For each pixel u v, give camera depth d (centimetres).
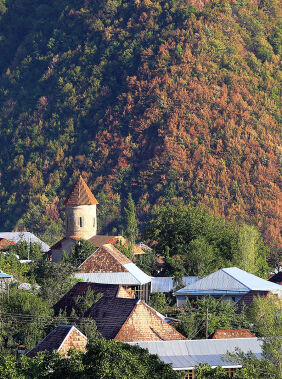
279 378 14000
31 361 13150
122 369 12256
